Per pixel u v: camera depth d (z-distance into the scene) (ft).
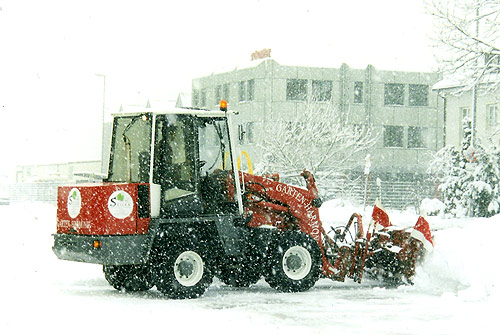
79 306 28.94
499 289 32.19
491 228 40.40
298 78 181.37
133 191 31.71
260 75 180.04
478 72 77.41
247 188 35.58
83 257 31.81
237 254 33.24
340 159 134.41
